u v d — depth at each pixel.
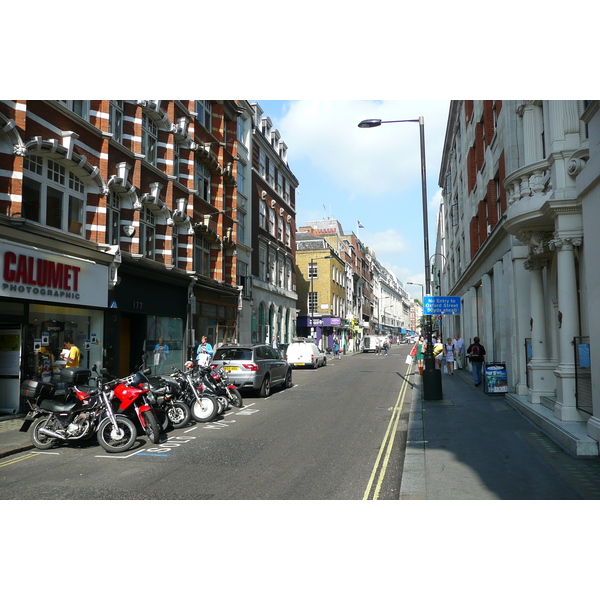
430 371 13.82
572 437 7.71
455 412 11.87
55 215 12.98
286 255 38.00
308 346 29.55
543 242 10.80
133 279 16.48
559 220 9.07
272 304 34.22
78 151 13.64
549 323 12.12
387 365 32.25
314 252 54.00
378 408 13.12
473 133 22.86
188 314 20.75
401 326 140.12
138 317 17.50
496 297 16.47
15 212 11.12
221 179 24.70
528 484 6.13
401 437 9.39
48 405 8.56
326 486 6.30
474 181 23.11
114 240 15.84
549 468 6.82
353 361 38.53
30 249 11.38
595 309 7.68
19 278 11.00
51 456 8.03
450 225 36.88
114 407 9.09
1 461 7.73
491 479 6.36
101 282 14.24
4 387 11.27
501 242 15.43
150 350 17.95
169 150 19.16
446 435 9.17
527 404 11.44
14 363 11.27
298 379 22.11
